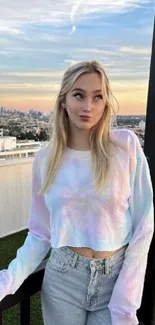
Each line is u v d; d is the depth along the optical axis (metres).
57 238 1.04
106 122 1.01
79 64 0.97
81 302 1.06
